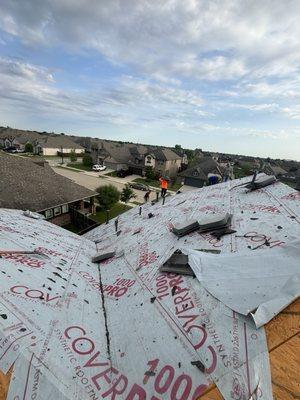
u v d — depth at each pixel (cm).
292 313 341
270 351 293
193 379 289
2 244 636
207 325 357
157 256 633
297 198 786
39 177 1894
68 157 6662
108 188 2381
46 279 516
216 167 4234
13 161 1848
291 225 614
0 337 317
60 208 1905
